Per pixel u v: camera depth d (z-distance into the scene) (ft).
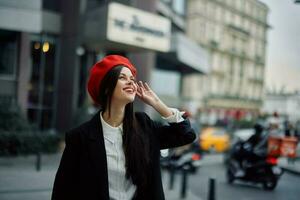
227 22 159.63
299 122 63.82
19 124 45.62
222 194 28.25
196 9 145.07
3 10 52.95
